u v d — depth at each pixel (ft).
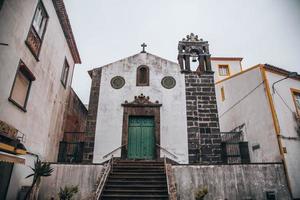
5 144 23.70
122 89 48.91
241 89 52.95
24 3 29.48
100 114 46.88
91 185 35.94
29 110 33.06
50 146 41.96
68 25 45.19
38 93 35.83
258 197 35.06
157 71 50.55
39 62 35.42
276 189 35.81
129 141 45.96
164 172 34.65
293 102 45.01
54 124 43.78
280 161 38.58
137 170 35.27
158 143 44.96
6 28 25.90
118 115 46.88
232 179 35.73
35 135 35.42
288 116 42.78
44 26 36.76
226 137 56.03
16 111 29.43
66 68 51.31
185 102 48.08
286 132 40.86
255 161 45.68
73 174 36.63
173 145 44.83
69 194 31.60
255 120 46.73
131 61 51.39
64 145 46.26
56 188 35.81
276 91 44.06
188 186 34.99
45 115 39.11
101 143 44.73
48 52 38.81
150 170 35.35
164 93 48.67
